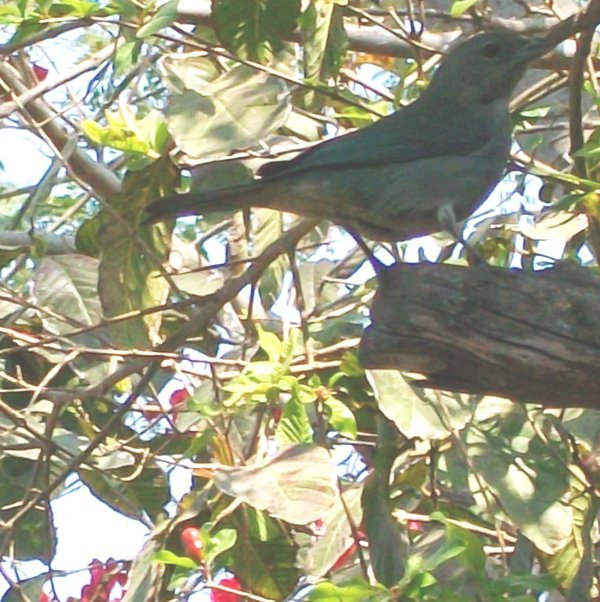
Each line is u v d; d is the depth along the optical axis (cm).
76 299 1309
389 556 1116
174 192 1253
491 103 1141
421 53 1284
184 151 1152
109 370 1295
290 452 1145
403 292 872
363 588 952
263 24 1204
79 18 1161
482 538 1307
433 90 1142
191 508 1207
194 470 1224
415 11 1489
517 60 1152
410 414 1160
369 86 1399
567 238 1223
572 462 1212
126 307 1256
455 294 860
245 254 1380
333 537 1184
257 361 1227
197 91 1185
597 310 847
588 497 1195
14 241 1416
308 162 1021
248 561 1244
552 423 1191
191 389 1320
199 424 1307
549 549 1129
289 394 1218
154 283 1258
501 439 1172
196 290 1385
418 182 1055
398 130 1068
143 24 1163
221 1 1186
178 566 1138
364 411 1273
